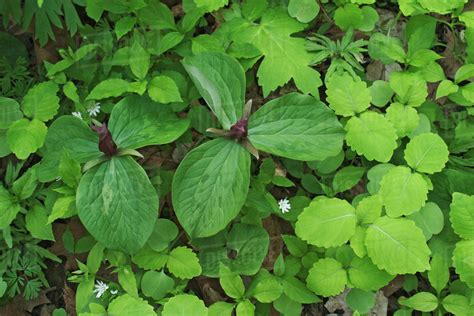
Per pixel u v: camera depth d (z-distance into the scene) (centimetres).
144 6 100
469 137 98
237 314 91
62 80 100
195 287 96
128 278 93
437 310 94
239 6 102
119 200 91
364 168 97
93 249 94
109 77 101
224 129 92
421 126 97
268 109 93
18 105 99
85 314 90
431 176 96
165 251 94
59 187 95
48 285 97
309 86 97
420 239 90
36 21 101
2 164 101
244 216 95
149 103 95
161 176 97
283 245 97
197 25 103
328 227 92
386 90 99
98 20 101
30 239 97
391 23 103
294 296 92
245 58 99
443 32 104
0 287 95
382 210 94
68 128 94
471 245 91
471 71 98
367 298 93
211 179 90
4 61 102
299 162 99
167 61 100
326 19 103
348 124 95
